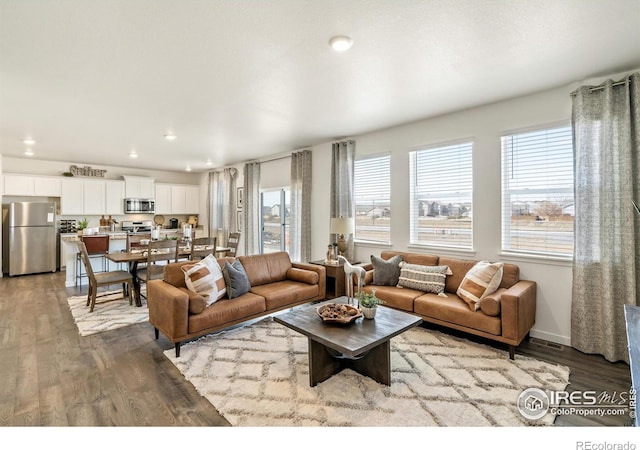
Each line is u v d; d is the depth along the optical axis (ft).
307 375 8.30
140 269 15.08
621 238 8.93
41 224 21.83
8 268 21.13
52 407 6.98
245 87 10.07
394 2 6.10
